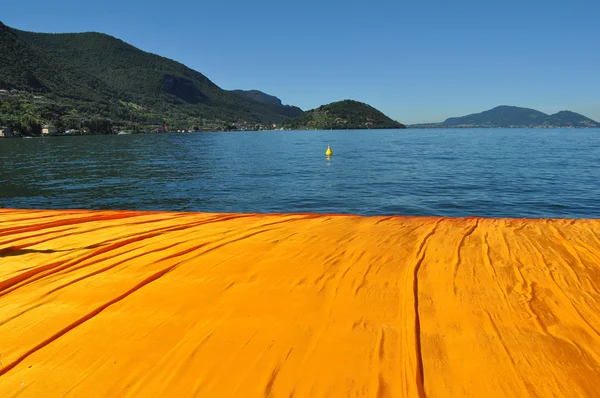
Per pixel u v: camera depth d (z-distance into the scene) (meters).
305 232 5.11
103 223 5.94
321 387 2.00
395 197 13.34
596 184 15.89
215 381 2.04
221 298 2.99
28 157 31.00
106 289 3.17
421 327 2.59
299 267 3.65
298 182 17.02
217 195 13.79
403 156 32.44
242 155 34.41
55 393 1.97
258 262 3.79
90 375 2.10
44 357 2.26
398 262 3.83
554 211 11.10
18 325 2.62
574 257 4.02
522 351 2.32
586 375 2.10
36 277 3.46
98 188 15.27
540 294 3.10
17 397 1.94
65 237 4.89
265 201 12.73
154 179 18.00
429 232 5.15
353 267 3.67
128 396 1.94
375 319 2.69
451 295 3.08
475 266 3.73
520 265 3.77
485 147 46.38
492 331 2.54
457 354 2.29
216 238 4.74
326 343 2.39
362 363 2.20
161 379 2.06
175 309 2.82
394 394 1.95
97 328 2.57
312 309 2.82
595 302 2.96
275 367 2.16
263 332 2.50
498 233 5.11
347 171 21.25
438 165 24.33
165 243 4.51
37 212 7.42
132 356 2.26
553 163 25.12
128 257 3.97
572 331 2.55
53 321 2.67
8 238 4.86
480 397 1.94
